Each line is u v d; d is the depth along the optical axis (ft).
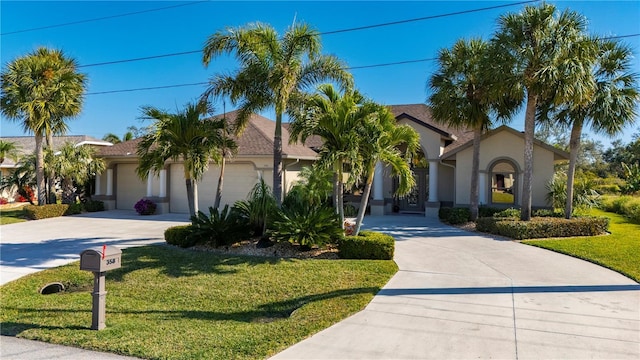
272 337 17.20
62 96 61.67
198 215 36.63
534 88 41.91
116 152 72.02
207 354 15.49
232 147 41.39
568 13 41.04
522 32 42.06
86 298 23.84
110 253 18.76
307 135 34.22
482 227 46.78
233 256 32.27
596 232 44.29
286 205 37.68
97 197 73.77
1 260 33.17
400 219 60.59
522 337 16.76
